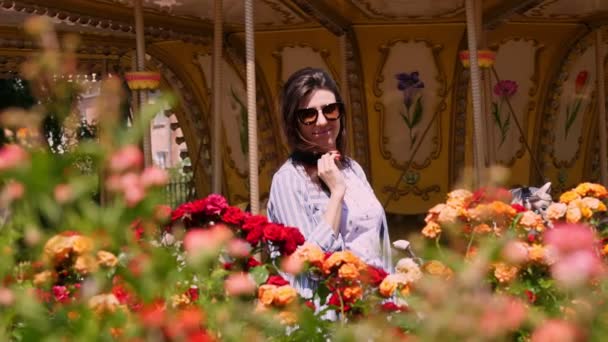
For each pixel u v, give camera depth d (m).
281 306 2.12
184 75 8.87
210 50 8.72
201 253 1.75
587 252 1.58
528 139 9.16
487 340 1.52
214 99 5.71
